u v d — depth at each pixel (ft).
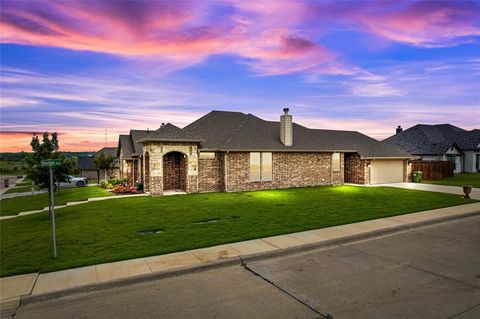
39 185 50.70
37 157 49.32
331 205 52.31
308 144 83.71
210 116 85.15
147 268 24.35
